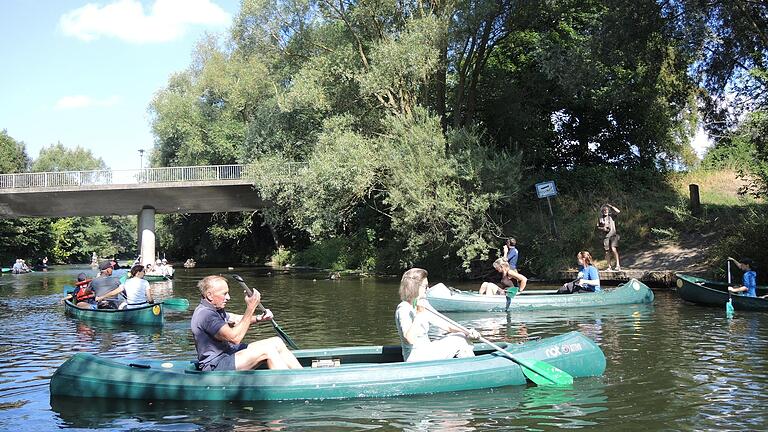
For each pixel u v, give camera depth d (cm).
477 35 2525
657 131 2834
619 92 2267
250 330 1165
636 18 1906
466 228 2048
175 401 645
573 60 2047
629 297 1433
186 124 4425
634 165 2856
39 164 8025
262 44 2642
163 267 3162
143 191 3512
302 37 2620
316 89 2438
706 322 1131
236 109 3925
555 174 2691
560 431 530
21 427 570
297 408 614
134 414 604
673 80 2320
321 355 752
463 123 2744
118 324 1279
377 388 649
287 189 2641
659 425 541
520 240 2197
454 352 716
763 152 1709
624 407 596
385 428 547
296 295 1900
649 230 2153
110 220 8912
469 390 668
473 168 2056
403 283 722
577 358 718
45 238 5684
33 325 1271
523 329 1102
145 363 710
